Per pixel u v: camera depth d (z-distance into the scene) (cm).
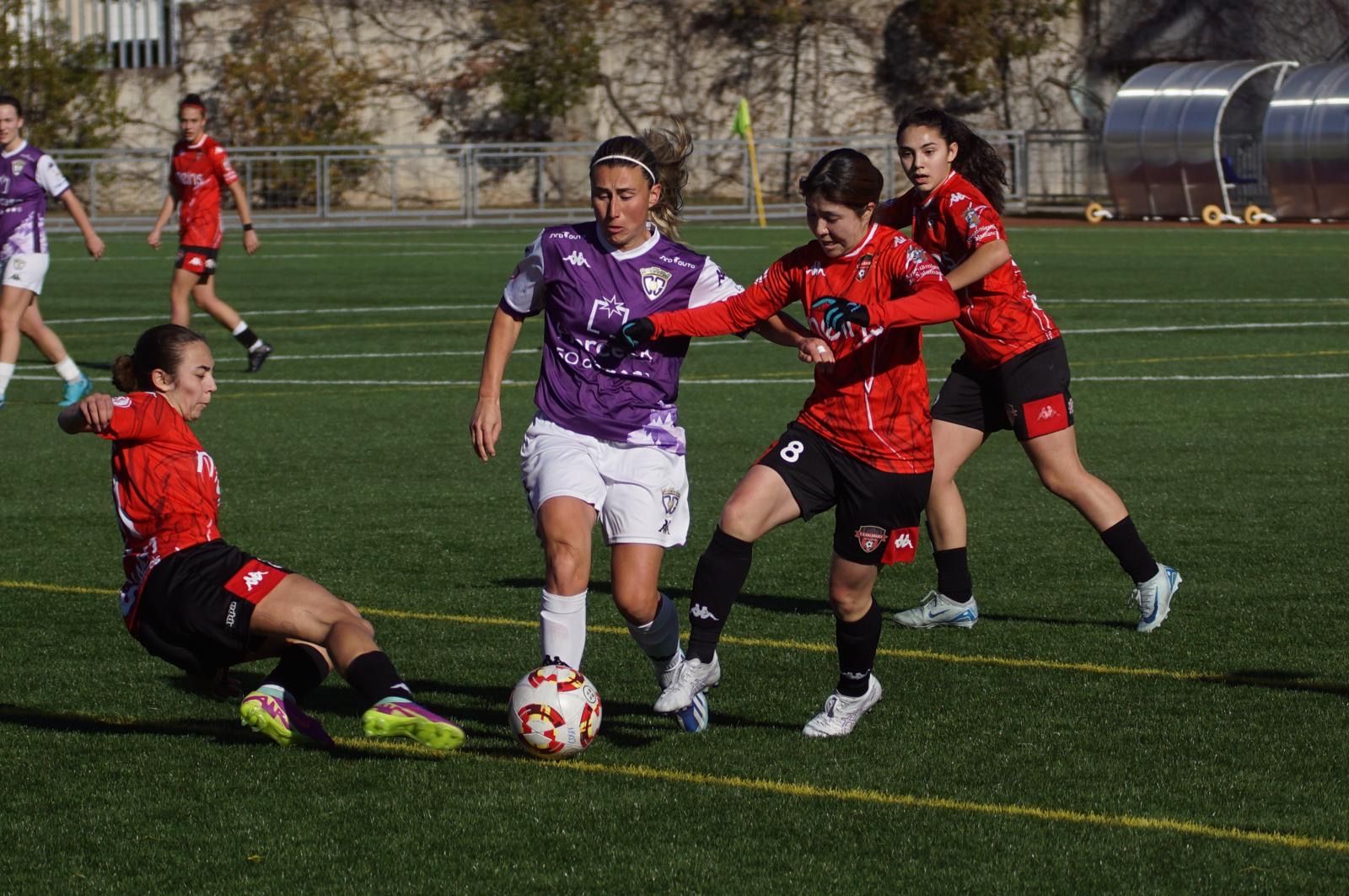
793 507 1342
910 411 1331
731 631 1706
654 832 1134
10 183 3173
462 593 1861
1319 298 5241
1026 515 2272
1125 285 5734
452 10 10756
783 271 1355
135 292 5762
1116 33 11106
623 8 11012
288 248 7994
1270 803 1186
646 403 1334
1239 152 10062
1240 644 1641
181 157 3706
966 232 1662
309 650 1312
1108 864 1073
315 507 2331
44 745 1337
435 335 4528
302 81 10288
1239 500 2350
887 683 1520
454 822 1157
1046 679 1527
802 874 1058
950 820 1152
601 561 2070
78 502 2388
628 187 1302
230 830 1144
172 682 1522
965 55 10762
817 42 11056
